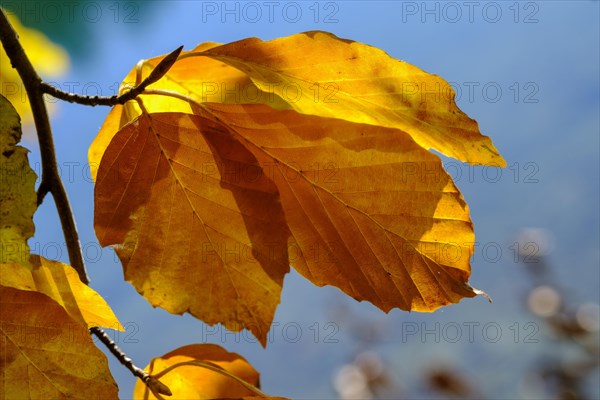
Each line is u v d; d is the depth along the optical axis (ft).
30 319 1.45
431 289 1.51
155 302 1.50
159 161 1.51
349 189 1.50
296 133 1.49
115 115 1.54
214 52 1.49
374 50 1.46
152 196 1.51
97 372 1.46
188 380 1.57
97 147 1.55
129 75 1.52
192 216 1.51
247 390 1.57
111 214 1.51
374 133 1.48
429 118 1.49
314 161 1.50
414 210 1.50
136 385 1.56
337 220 1.51
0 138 1.42
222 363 1.58
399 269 1.51
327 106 1.49
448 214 1.49
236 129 1.51
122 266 1.50
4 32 1.51
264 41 1.47
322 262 1.52
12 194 1.41
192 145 1.51
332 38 1.47
